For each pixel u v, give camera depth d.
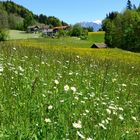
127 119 9.20
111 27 143.25
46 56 18.03
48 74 12.24
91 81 13.61
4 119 6.30
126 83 15.68
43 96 8.02
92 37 191.12
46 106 6.76
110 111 7.96
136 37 136.00
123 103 10.77
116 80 15.44
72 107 7.94
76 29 195.88
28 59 15.79
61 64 15.50
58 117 6.83
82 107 8.40
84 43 123.25
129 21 138.75
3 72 9.77
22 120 6.29
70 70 14.42
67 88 8.09
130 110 10.41
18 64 13.46
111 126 7.10
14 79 9.44
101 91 11.27
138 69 21.84
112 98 11.39
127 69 20.38
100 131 6.77
